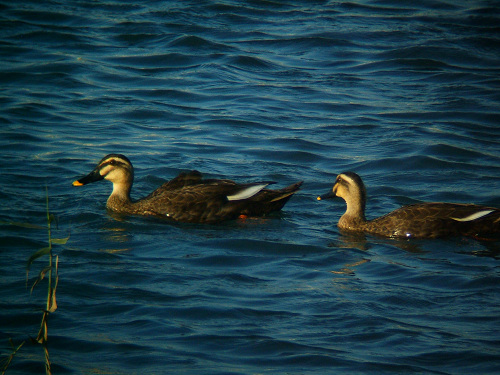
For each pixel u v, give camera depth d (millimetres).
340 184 15117
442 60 27312
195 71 25531
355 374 9102
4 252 12695
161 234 14336
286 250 13570
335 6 32969
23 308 10609
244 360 9398
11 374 8859
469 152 19562
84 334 9930
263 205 15781
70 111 21719
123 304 10875
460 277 12234
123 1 32156
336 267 12773
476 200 16484
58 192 16172
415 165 18656
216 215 15414
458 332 10266
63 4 31359
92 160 18203
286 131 20984
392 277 12297
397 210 14859
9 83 23625
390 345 9859
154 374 8969
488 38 29406
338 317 10672
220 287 11656
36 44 27078
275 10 32000
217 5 32000
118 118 21469
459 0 33906
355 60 27312
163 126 21125
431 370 9219
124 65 25844
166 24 29734
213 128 21016
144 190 17031
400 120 22047
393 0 33688
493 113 22500
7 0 31031
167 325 10266
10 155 18141
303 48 28188
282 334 10102
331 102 23344
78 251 13008
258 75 25656
